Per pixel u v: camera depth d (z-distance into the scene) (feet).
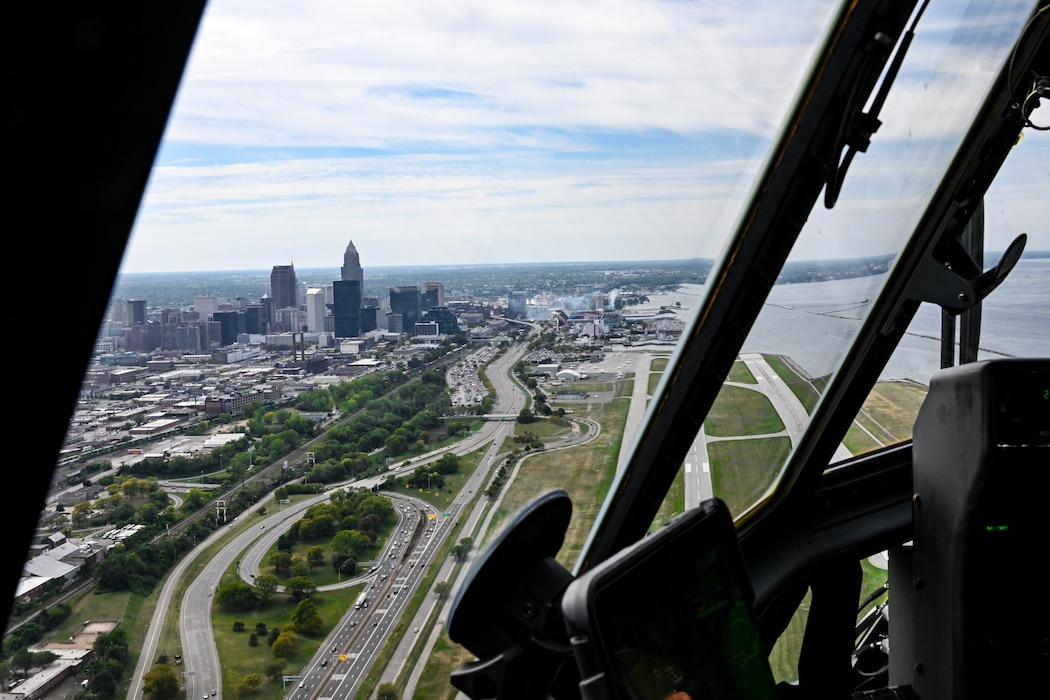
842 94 8.34
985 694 7.87
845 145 8.83
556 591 5.97
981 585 7.72
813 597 10.75
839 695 10.39
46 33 2.73
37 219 2.93
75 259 3.09
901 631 9.37
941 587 8.11
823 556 10.77
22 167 2.83
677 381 9.49
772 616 11.06
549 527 6.18
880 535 10.81
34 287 3.01
